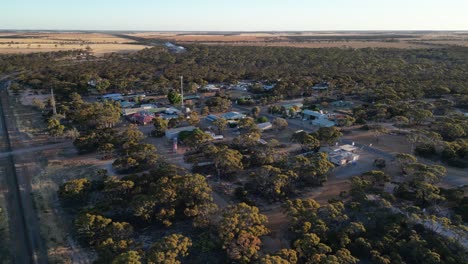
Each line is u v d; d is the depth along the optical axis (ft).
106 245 155.94
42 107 435.12
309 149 299.38
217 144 312.50
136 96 517.96
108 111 372.38
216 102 454.40
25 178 248.11
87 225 169.99
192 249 162.09
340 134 313.12
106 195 209.77
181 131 338.34
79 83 553.23
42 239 176.55
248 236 157.69
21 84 584.81
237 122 373.61
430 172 220.64
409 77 609.01
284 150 304.91
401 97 459.73
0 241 174.81
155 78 622.54
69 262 159.33
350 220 176.04
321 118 395.14
